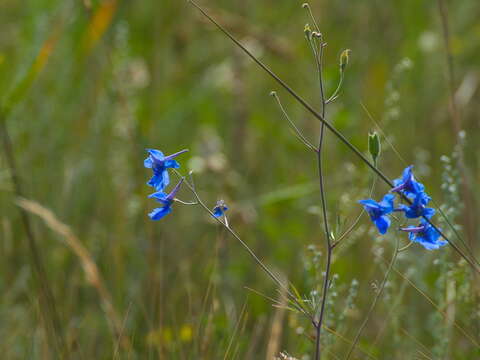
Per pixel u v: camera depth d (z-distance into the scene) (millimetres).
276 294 4953
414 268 4535
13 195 5418
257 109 6922
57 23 5984
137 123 5887
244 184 5965
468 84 6711
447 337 4043
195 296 4746
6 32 6750
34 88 6156
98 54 6145
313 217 5684
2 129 4996
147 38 6812
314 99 6684
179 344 4027
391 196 2838
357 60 7012
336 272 4875
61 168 5875
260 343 4586
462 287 4141
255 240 5621
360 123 6434
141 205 5527
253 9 7289
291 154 6359
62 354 4102
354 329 4609
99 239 5414
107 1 5742
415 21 7168
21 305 5027
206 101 6898
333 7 7363
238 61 6301
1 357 4367
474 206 5387
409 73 6652
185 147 6355
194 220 5832
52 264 5180
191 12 6891
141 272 5172
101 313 4836
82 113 6098
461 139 4492
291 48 6477
